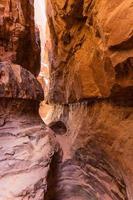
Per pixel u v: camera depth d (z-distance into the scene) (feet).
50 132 19.27
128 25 9.66
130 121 11.78
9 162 14.17
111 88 11.92
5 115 16.55
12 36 19.66
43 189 13.41
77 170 18.04
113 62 10.73
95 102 16.02
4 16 18.80
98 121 14.87
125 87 11.04
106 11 11.66
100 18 12.12
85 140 16.56
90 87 15.17
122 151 11.82
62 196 17.43
